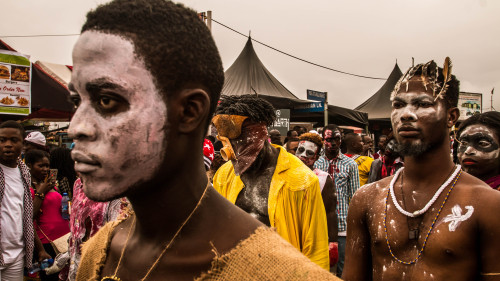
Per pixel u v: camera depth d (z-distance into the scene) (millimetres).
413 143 1869
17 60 5418
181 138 835
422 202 1852
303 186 2689
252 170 2777
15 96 5395
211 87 869
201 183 899
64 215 4262
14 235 3578
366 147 8977
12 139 3566
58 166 4949
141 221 917
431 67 1901
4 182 3547
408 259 1821
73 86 816
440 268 1719
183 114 824
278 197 2688
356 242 2105
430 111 1859
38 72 6629
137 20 790
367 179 5980
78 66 788
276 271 787
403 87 1941
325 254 2713
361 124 14703
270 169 2770
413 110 1881
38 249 3963
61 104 6820
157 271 874
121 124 770
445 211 1768
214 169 4195
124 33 777
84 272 1160
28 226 3701
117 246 1053
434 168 1867
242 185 2795
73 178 5016
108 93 769
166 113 796
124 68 767
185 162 856
